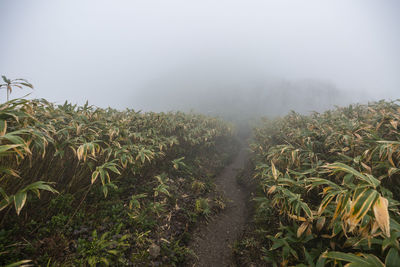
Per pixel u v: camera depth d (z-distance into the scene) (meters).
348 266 1.37
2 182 2.32
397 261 1.39
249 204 4.40
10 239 2.08
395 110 4.67
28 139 2.23
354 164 2.86
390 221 1.66
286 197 2.56
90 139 3.41
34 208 2.53
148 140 4.93
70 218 2.54
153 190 3.93
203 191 4.64
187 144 7.28
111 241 2.34
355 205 1.37
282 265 2.24
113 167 2.83
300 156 3.69
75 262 2.06
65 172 3.29
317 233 2.54
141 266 2.34
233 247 3.02
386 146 2.31
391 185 2.62
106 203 3.05
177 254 2.72
